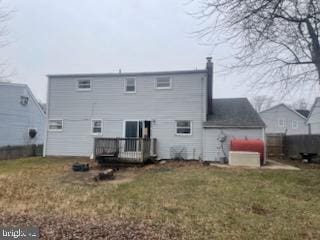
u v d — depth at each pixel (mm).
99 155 17828
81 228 6180
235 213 7852
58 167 16938
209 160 20031
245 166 16938
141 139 17875
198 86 20812
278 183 11852
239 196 9648
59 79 22750
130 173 14891
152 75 21422
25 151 26438
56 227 6168
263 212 8039
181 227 6629
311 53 7020
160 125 21094
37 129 31125
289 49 6859
